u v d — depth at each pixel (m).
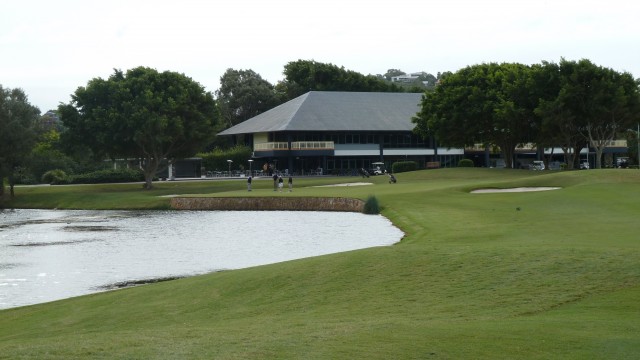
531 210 38.75
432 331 13.30
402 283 18.58
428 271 19.34
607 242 23.23
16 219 57.66
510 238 26.52
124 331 15.74
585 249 20.22
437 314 15.40
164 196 71.75
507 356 11.50
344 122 106.69
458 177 76.19
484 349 11.92
